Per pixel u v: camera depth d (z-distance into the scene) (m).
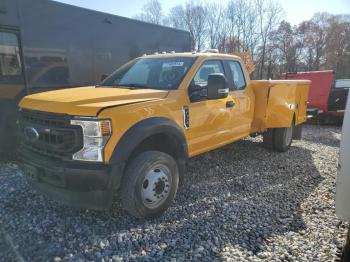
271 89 5.57
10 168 5.29
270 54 50.12
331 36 52.06
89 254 2.80
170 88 3.90
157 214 3.48
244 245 2.97
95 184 2.92
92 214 3.54
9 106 5.67
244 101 5.18
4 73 5.53
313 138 8.98
